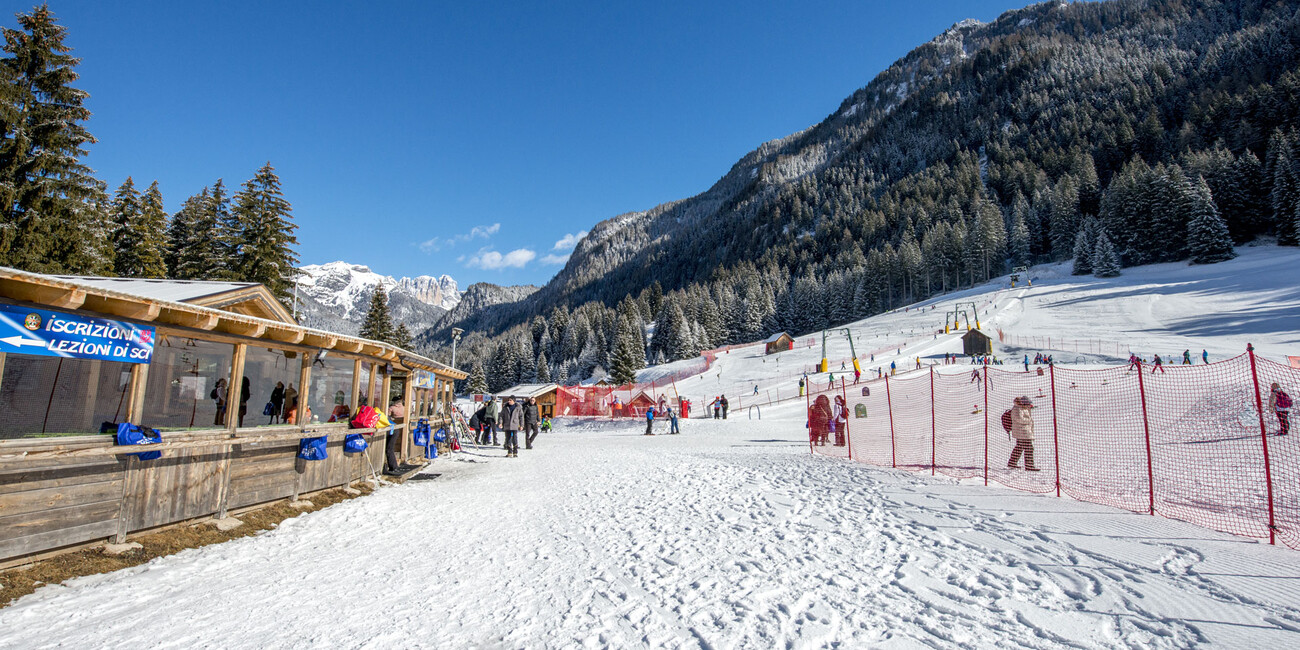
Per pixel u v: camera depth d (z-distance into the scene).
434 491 9.80
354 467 9.51
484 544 6.17
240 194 27.48
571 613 4.04
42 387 5.07
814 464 12.60
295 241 28.64
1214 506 6.64
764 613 3.88
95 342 5.00
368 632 3.69
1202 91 129.38
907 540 5.70
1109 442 12.45
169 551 5.46
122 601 4.17
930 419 20.31
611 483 10.71
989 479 9.41
